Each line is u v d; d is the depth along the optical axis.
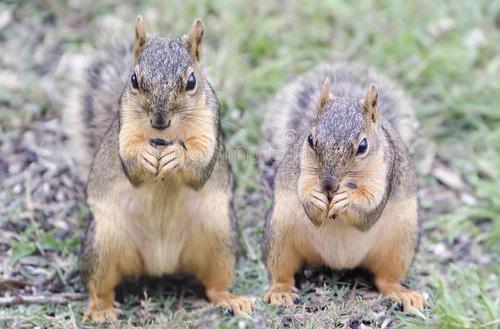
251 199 12.63
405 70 14.97
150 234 10.55
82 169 12.52
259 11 15.36
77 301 10.85
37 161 13.13
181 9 15.29
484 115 14.63
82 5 15.76
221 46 14.71
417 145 14.07
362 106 9.94
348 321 9.91
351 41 15.25
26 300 10.68
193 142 10.01
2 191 12.64
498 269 12.05
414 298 10.41
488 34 15.75
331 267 10.73
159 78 9.65
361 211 9.82
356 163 9.66
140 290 11.11
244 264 11.73
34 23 15.53
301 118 11.66
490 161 13.91
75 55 14.86
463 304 10.94
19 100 14.17
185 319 10.07
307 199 9.79
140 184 10.12
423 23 15.76
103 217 10.45
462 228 12.86
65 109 12.86
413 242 10.59
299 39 15.13
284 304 10.26
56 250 11.76
